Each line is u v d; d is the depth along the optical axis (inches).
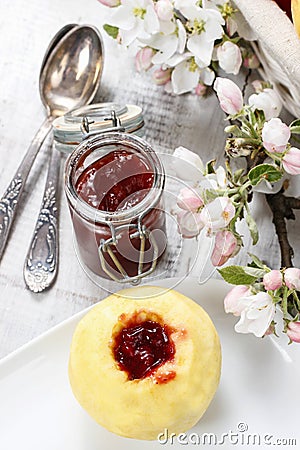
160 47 20.8
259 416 19.5
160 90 23.0
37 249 21.3
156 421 18.3
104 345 18.6
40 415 19.7
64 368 19.9
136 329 18.9
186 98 22.8
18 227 21.7
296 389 19.6
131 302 19.0
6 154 22.4
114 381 18.3
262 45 19.6
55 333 20.0
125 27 20.6
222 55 20.7
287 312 19.4
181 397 18.3
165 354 18.7
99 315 19.0
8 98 23.0
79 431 19.6
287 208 21.5
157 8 20.1
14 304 21.0
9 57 23.4
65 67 22.8
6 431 19.6
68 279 21.2
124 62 23.3
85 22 23.7
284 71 19.1
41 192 22.1
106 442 19.4
